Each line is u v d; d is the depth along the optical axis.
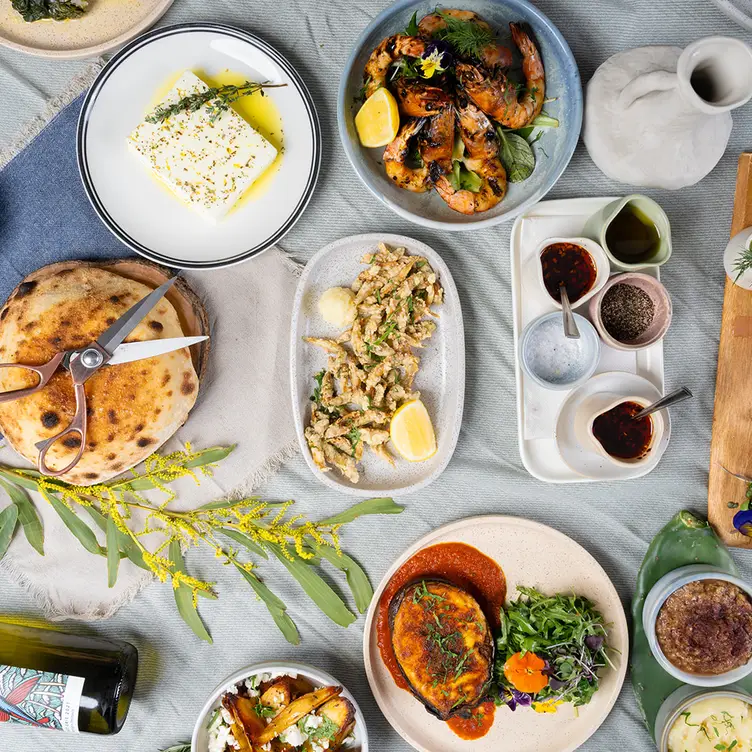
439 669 1.23
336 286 1.25
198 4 1.23
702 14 1.23
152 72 1.21
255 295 1.25
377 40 1.20
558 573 1.28
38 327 1.17
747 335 1.24
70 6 1.19
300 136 1.22
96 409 1.17
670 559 1.26
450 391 1.25
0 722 1.29
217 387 1.25
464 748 1.28
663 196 1.24
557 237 1.21
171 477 1.23
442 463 1.24
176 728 1.29
